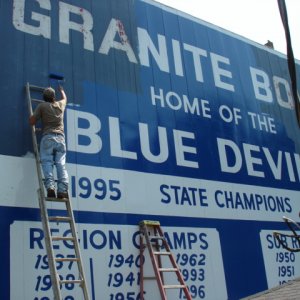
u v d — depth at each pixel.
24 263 6.36
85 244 6.97
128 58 8.91
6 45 7.42
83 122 7.75
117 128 8.13
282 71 12.24
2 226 6.38
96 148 7.70
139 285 7.28
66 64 7.99
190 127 9.28
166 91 9.23
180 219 8.23
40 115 6.75
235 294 8.37
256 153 10.33
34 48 7.72
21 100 7.24
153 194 8.08
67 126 7.53
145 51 9.27
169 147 8.72
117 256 7.22
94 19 8.73
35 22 7.91
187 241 8.16
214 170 9.24
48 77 7.69
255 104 10.99
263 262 9.12
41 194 6.20
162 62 9.47
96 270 6.94
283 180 10.58
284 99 11.86
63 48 8.07
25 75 7.44
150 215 7.88
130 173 7.93
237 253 8.78
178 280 7.71
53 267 5.62
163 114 8.95
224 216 8.94
